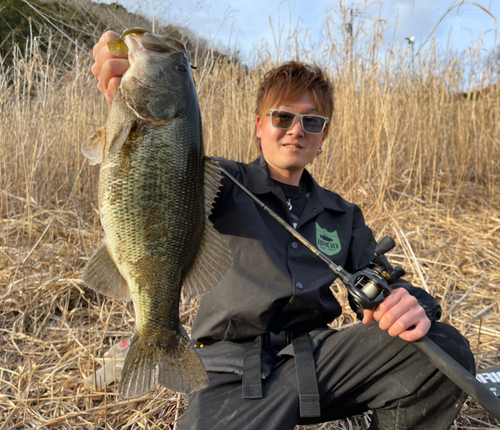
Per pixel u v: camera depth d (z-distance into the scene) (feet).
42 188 15.74
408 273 12.28
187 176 5.38
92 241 12.76
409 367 5.46
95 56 5.70
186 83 5.47
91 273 5.22
